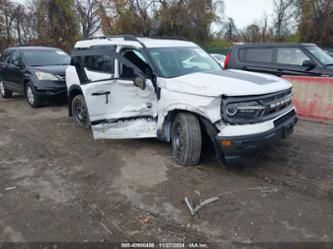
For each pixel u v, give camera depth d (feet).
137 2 96.27
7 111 29.66
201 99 13.37
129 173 14.74
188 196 12.43
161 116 15.44
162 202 12.12
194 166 15.01
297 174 14.02
